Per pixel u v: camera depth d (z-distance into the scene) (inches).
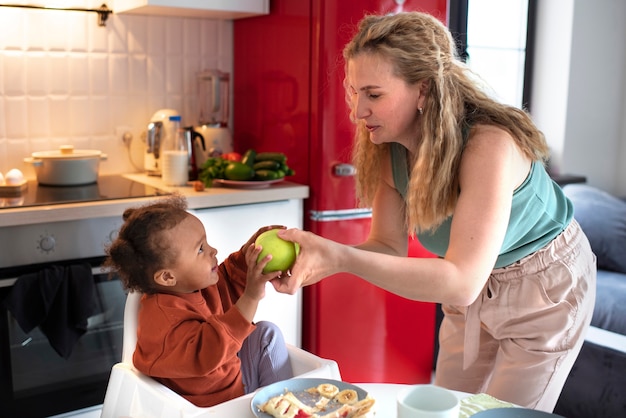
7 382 88.5
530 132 57.5
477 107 57.1
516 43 145.0
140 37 116.9
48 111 110.6
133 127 118.6
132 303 61.5
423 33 54.8
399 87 54.6
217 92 119.4
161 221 59.7
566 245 65.9
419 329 118.0
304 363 62.0
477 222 51.9
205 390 58.9
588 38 141.9
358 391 51.4
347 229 110.0
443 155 55.2
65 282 88.4
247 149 124.6
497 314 67.2
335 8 103.7
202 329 54.9
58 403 92.3
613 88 147.2
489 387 69.0
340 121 106.7
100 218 92.8
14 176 96.1
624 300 107.5
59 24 109.4
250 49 121.0
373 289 112.3
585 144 145.8
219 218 101.0
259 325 65.9
